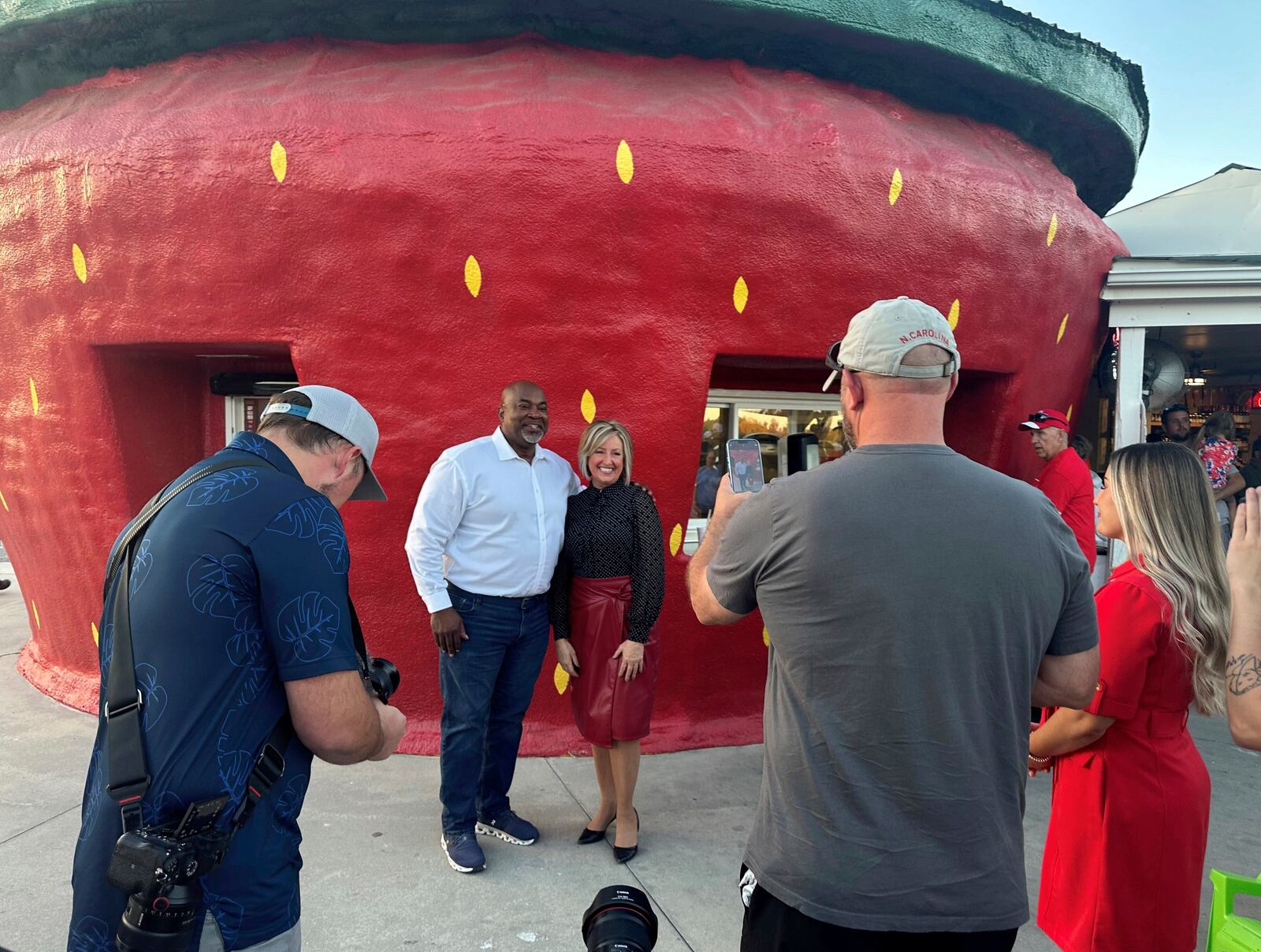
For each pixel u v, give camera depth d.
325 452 1.52
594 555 2.80
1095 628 1.31
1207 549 1.77
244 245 3.37
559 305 3.40
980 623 1.18
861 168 3.55
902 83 3.97
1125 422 4.81
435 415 3.47
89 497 4.04
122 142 3.43
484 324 3.41
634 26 3.54
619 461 2.83
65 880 2.67
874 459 1.25
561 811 3.24
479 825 3.03
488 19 3.50
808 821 1.23
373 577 3.63
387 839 2.97
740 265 3.47
